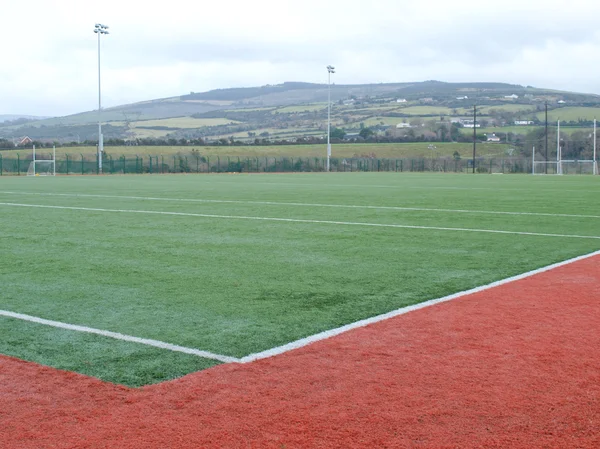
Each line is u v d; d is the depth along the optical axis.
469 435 3.49
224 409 3.84
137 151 85.38
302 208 18.70
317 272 8.45
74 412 3.81
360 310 6.34
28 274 8.33
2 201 21.38
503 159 74.06
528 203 21.08
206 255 9.88
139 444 3.40
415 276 8.16
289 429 3.57
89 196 24.11
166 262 9.24
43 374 4.48
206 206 19.39
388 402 3.94
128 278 8.06
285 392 4.11
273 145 103.00
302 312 6.27
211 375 4.44
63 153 77.12
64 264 9.08
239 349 5.07
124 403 3.94
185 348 5.10
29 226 13.84
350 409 3.83
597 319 5.92
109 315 6.19
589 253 10.14
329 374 4.45
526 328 5.62
